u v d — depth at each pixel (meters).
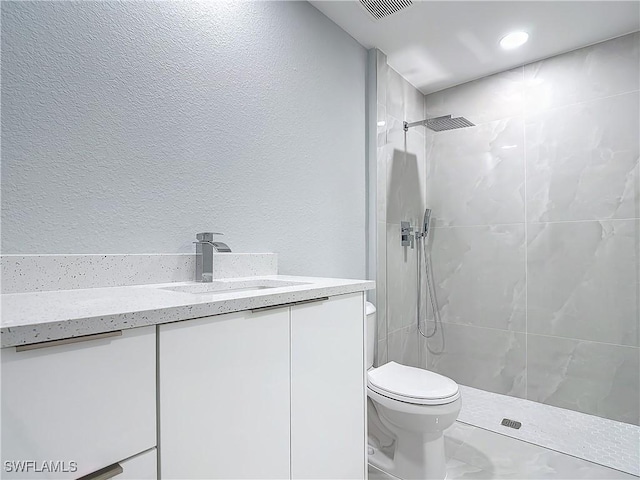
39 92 0.96
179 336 0.73
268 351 0.91
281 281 1.34
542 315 2.28
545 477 1.59
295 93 1.73
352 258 2.09
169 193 1.24
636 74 2.01
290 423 0.97
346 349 1.19
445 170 2.68
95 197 1.06
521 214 2.36
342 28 2.04
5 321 0.55
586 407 2.13
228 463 0.81
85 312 0.63
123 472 0.64
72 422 0.58
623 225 2.03
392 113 2.43
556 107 2.26
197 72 1.33
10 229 0.91
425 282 2.71
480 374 2.51
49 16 0.98
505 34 2.06
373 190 2.22
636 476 1.58
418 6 1.83
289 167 1.69
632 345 1.99
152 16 1.21
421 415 1.44
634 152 2.00
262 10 1.58
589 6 1.82
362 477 1.25
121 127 1.12
